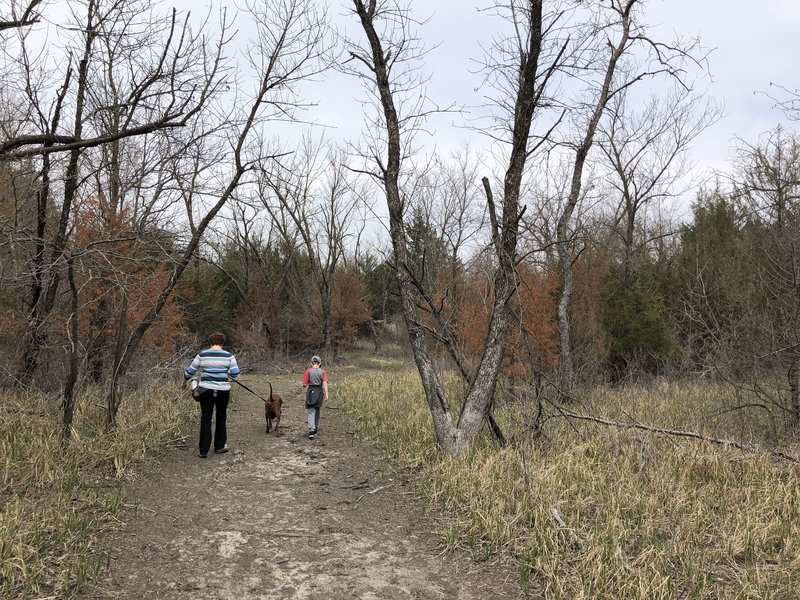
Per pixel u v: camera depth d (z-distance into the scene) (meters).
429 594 4.03
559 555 4.38
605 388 13.18
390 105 7.92
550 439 7.41
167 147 8.14
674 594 3.84
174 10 6.66
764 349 8.49
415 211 23.69
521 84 7.43
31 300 9.24
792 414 8.35
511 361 10.47
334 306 29.78
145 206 8.38
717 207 19.34
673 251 21.95
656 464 6.42
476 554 4.68
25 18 5.52
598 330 14.49
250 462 7.60
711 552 4.50
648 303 15.85
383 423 9.86
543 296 12.86
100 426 7.51
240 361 23.19
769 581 4.11
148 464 6.96
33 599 3.61
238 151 8.85
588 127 11.23
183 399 11.06
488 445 7.25
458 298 11.62
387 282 33.62
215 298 24.52
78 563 4.12
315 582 4.16
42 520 4.53
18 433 6.79
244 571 4.30
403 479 6.89
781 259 8.50
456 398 10.49
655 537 4.72
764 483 5.89
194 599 3.85
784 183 10.03
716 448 7.00
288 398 14.64
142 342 12.22
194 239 8.69
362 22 7.68
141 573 4.19
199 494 6.10
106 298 9.46
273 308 28.27
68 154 7.50
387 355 33.12
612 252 22.14
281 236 32.16
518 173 7.49
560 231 11.32
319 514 5.63
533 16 7.13
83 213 9.09
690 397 11.24
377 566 4.46
